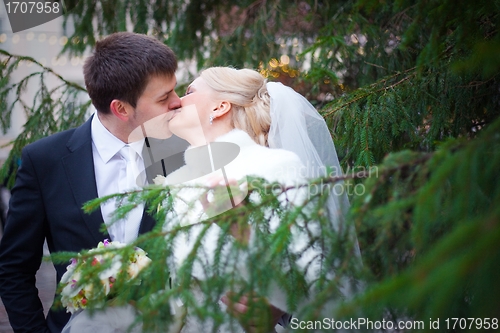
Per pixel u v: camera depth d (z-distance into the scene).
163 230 1.29
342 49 2.78
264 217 1.20
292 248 1.16
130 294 1.25
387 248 1.09
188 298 1.13
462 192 0.90
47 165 2.02
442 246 0.76
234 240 1.20
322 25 3.47
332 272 1.11
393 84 2.36
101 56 1.99
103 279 1.44
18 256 2.00
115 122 1.99
